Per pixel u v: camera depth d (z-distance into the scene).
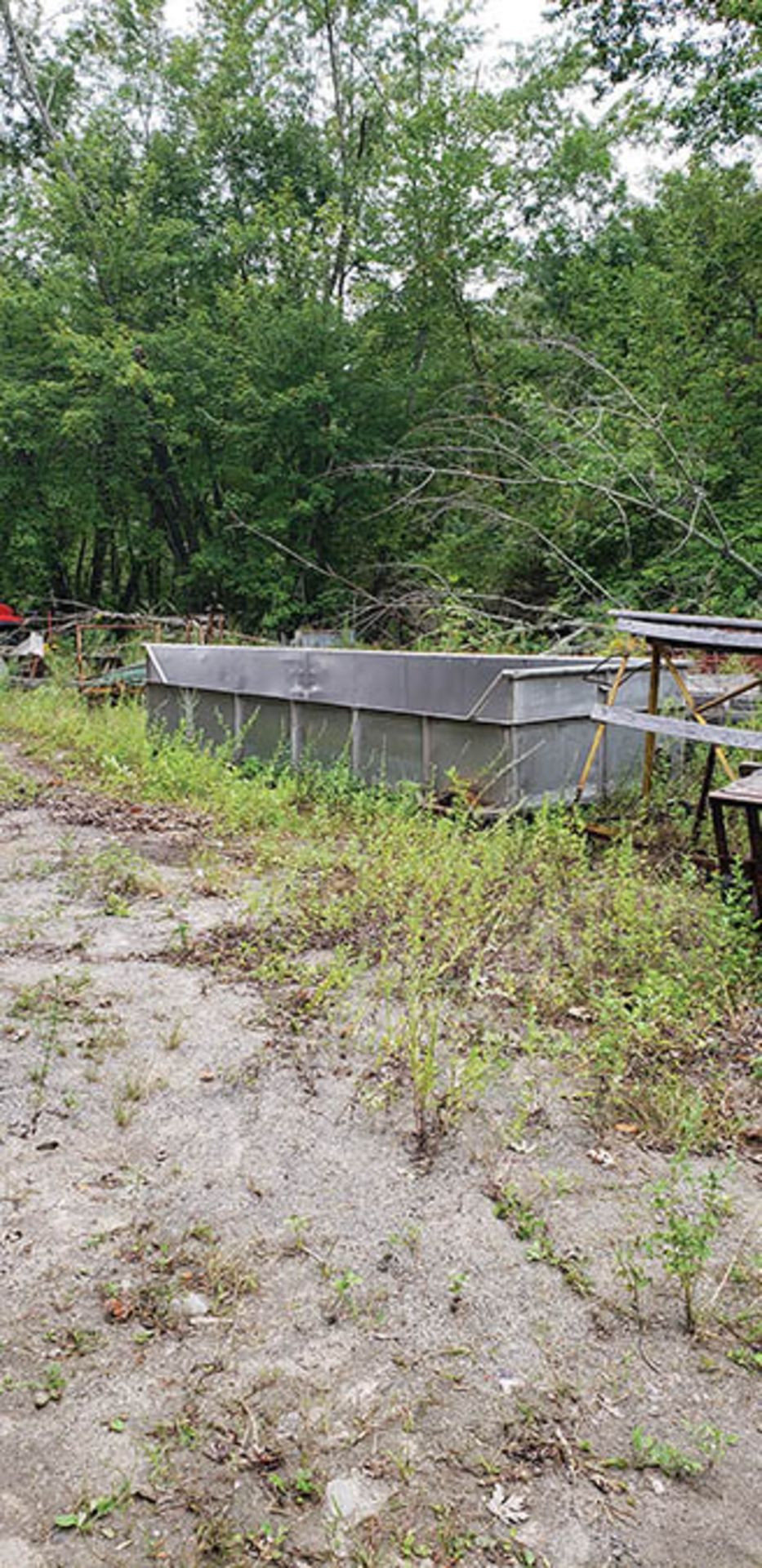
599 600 15.05
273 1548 2.06
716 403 15.77
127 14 25.62
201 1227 3.03
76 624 19.89
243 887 6.34
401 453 19.83
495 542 17.84
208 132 25.14
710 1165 3.40
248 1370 2.51
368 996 4.68
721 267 16.56
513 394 16.97
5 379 24.14
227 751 9.88
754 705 8.99
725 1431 2.37
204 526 26.44
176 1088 3.85
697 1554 2.07
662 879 6.09
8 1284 2.77
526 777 7.55
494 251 22.55
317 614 23.05
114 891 6.27
